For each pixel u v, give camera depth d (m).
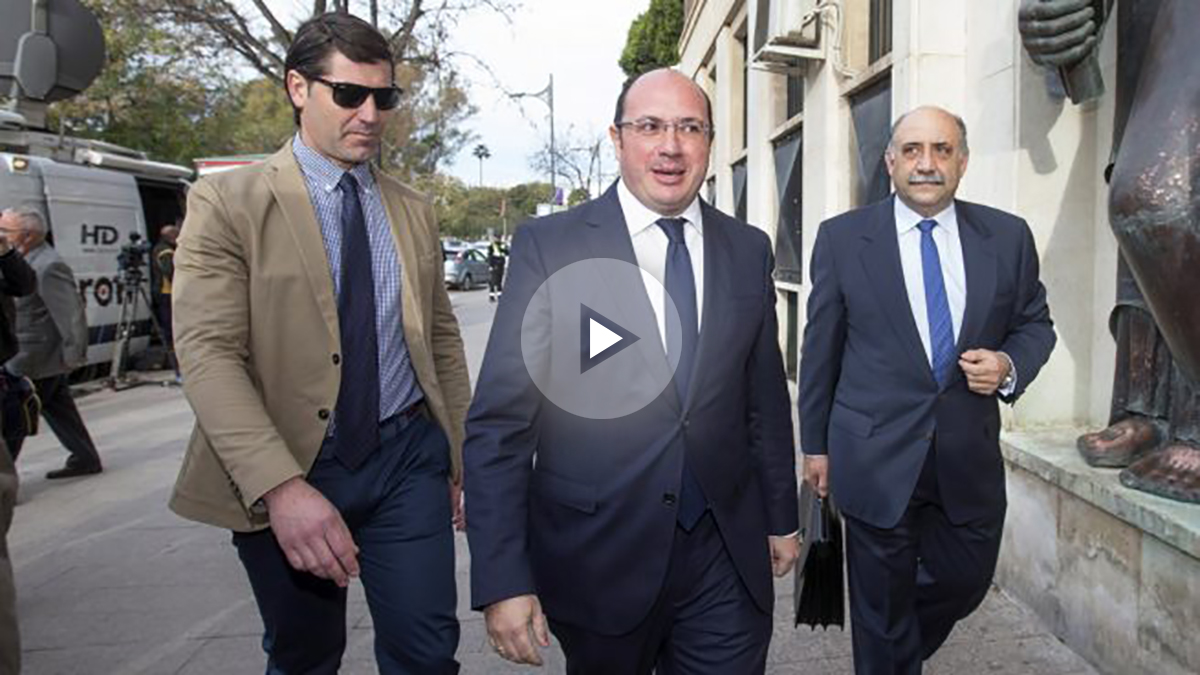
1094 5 3.17
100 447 7.10
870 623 2.69
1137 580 2.84
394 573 2.22
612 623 1.93
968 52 4.26
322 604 2.31
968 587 2.70
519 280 1.94
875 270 2.62
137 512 5.27
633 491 1.88
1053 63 3.26
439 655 2.19
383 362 2.29
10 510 2.27
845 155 6.62
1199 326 2.47
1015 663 3.16
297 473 1.98
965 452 2.55
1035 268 2.64
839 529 2.73
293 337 2.14
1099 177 3.68
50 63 9.23
